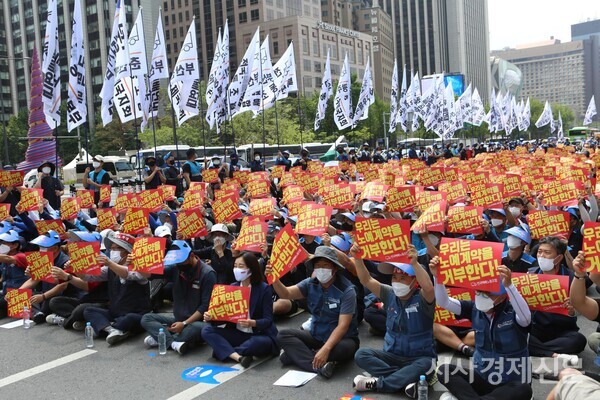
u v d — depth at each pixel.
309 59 105.75
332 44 111.12
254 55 26.36
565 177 15.81
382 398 6.38
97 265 8.59
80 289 9.71
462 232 9.62
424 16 181.50
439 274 5.95
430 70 182.38
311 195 17.17
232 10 113.50
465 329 7.75
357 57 117.94
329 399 6.42
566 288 6.58
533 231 9.59
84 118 18.47
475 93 45.97
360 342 8.35
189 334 7.98
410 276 6.33
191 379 7.10
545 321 7.37
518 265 8.23
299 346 7.32
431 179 18.80
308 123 71.81
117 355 8.04
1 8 99.06
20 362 7.89
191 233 11.19
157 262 8.21
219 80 24.48
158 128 65.06
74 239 9.23
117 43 20.33
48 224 11.48
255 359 7.71
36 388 6.99
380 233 6.36
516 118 58.81
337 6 138.00
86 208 15.05
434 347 6.99
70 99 18.22
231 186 17.91
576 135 83.50
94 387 6.96
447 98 39.53
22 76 99.12
